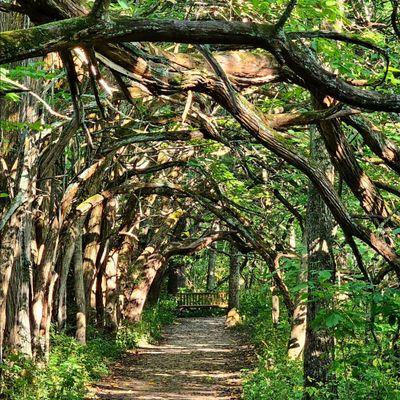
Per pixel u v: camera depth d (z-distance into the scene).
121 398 15.59
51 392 13.40
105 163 17.84
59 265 20.61
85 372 17.08
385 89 9.55
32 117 12.90
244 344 29.12
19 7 5.46
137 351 25.42
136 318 29.14
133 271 29.20
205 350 26.95
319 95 8.41
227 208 22.75
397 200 12.78
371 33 9.41
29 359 13.76
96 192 19.36
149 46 6.70
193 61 7.08
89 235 24.55
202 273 60.78
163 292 50.62
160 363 22.59
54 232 16.11
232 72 8.05
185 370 21.16
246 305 40.91
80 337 20.39
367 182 9.05
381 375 7.75
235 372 20.88
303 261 14.33
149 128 17.05
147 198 28.64
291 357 18.02
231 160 21.62
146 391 16.88
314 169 7.73
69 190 16.62
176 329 36.78
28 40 4.46
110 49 6.09
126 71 6.25
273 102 13.04
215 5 10.97
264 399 13.33
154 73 6.38
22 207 13.34
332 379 10.28
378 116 10.97
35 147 13.27
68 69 6.05
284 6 9.32
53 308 20.33
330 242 11.04
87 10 5.52
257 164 18.73
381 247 8.04
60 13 5.43
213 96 6.92
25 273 14.58
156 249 29.34
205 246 28.61
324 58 9.70
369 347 8.12
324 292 6.99
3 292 13.23
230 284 37.94
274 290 22.27
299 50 5.48
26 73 7.09
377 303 6.78
